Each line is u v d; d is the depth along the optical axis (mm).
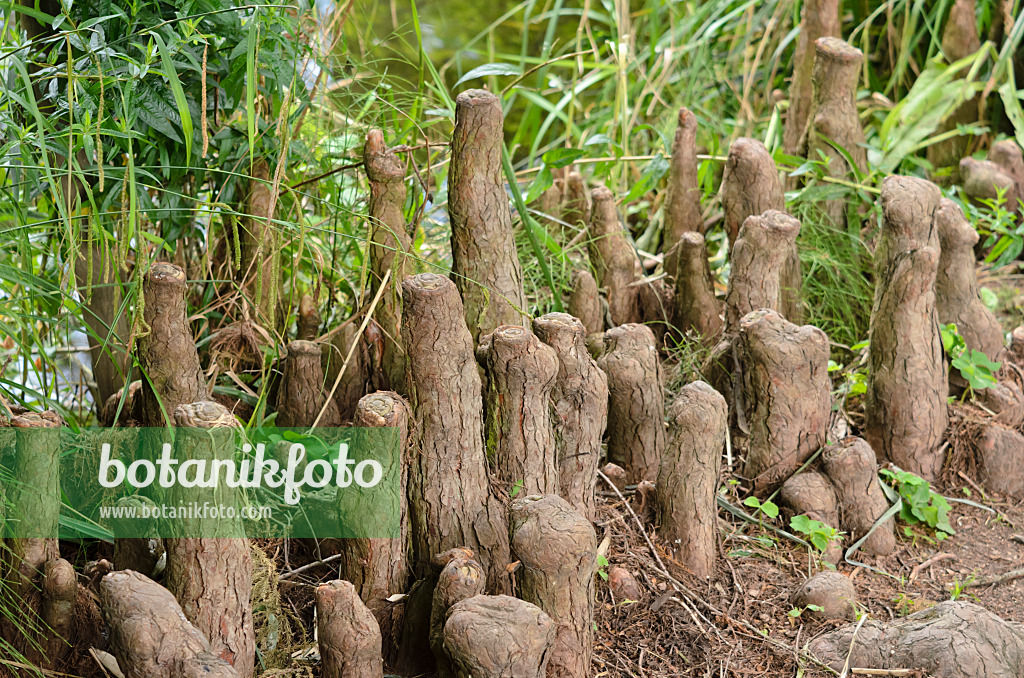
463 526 2895
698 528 3086
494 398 2945
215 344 3248
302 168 3445
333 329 3242
